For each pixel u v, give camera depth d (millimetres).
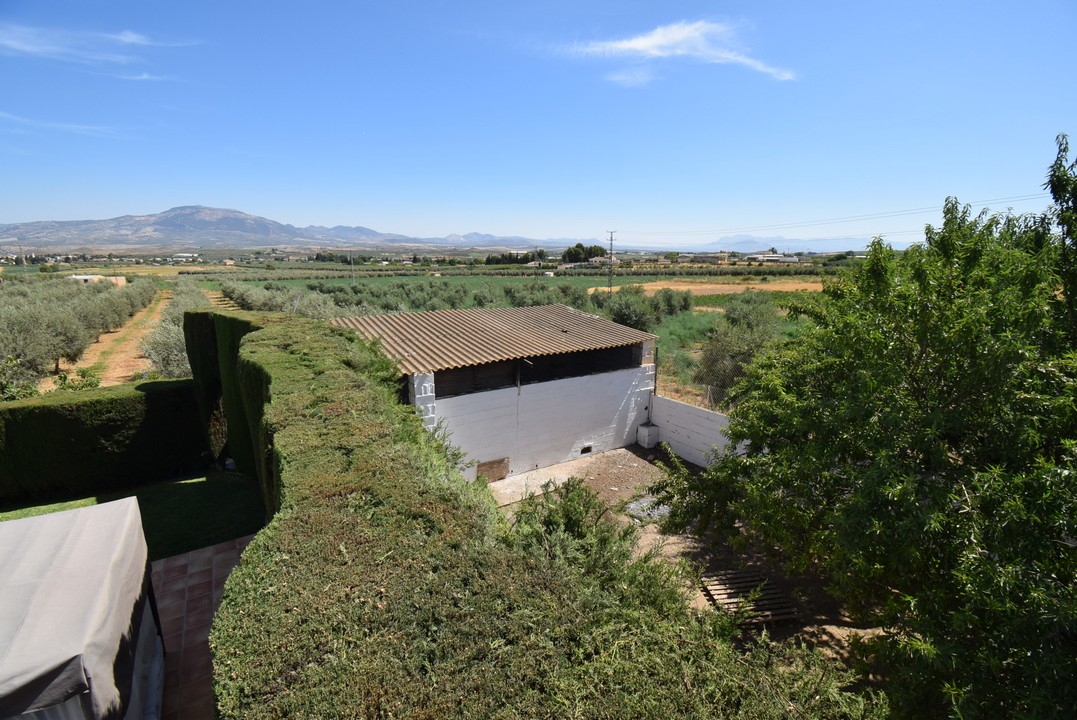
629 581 3691
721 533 7879
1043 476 3932
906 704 4527
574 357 15258
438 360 11070
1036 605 3656
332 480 4270
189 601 7109
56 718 3594
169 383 11984
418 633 2771
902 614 4941
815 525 6133
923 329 5020
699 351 23188
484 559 3387
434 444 7090
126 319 40094
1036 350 4562
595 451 13953
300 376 6984
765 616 7156
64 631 3703
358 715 2318
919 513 4414
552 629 2861
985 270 5199
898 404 4977
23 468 10469
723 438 12703
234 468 12039
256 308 39125
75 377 21500
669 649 2873
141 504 10211
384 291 45312
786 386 7238
